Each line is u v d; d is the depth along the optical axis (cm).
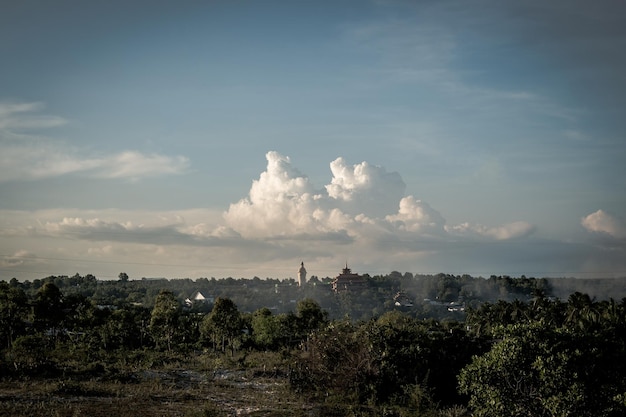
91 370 4647
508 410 2762
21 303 6756
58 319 7400
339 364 4625
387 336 4900
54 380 4188
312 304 8669
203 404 3762
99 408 3403
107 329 7794
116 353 6412
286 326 8419
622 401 2667
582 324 6419
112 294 19712
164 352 7175
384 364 4612
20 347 5791
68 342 7381
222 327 7781
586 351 2833
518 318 10281
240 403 3928
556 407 2622
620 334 4838
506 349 2842
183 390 4272
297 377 4666
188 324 9112
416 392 4331
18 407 3212
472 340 5081
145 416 3269
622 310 7831
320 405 4106
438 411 4147
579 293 10050
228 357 6412
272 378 5106
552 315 9594
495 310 11025
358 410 3978
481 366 2861
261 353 7356
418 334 5028
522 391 2825
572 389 2645
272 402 4034
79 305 8275
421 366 4684
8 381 4016
